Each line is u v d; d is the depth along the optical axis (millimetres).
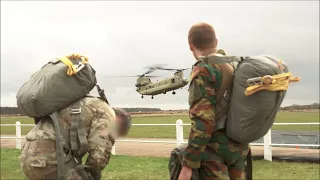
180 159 2902
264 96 2609
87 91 3354
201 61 2785
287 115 54562
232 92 2758
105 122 3293
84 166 3186
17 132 15766
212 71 2729
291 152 11797
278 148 13148
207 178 2826
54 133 3213
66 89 3223
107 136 3279
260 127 2688
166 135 22625
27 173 3230
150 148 15047
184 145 3035
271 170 8992
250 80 2621
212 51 2941
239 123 2688
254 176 8266
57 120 3199
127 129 3430
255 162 10148
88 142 3250
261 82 2580
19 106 3301
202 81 2721
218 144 2807
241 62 2797
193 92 2736
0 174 8938
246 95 2641
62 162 3121
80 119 3254
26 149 3250
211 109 2703
